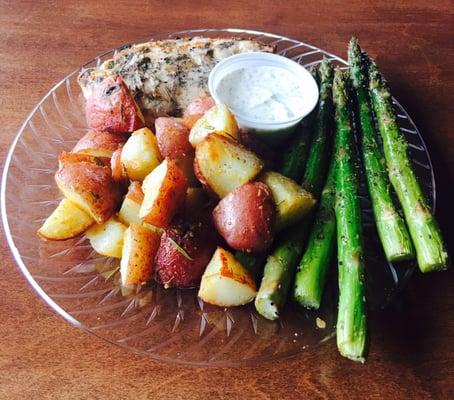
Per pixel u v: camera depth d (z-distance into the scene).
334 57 0.37
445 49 0.39
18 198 0.28
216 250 0.25
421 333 0.25
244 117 0.30
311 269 0.24
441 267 0.25
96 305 0.25
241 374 0.23
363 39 0.39
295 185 0.26
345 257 0.24
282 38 0.38
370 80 0.33
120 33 0.38
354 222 0.25
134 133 0.27
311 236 0.26
